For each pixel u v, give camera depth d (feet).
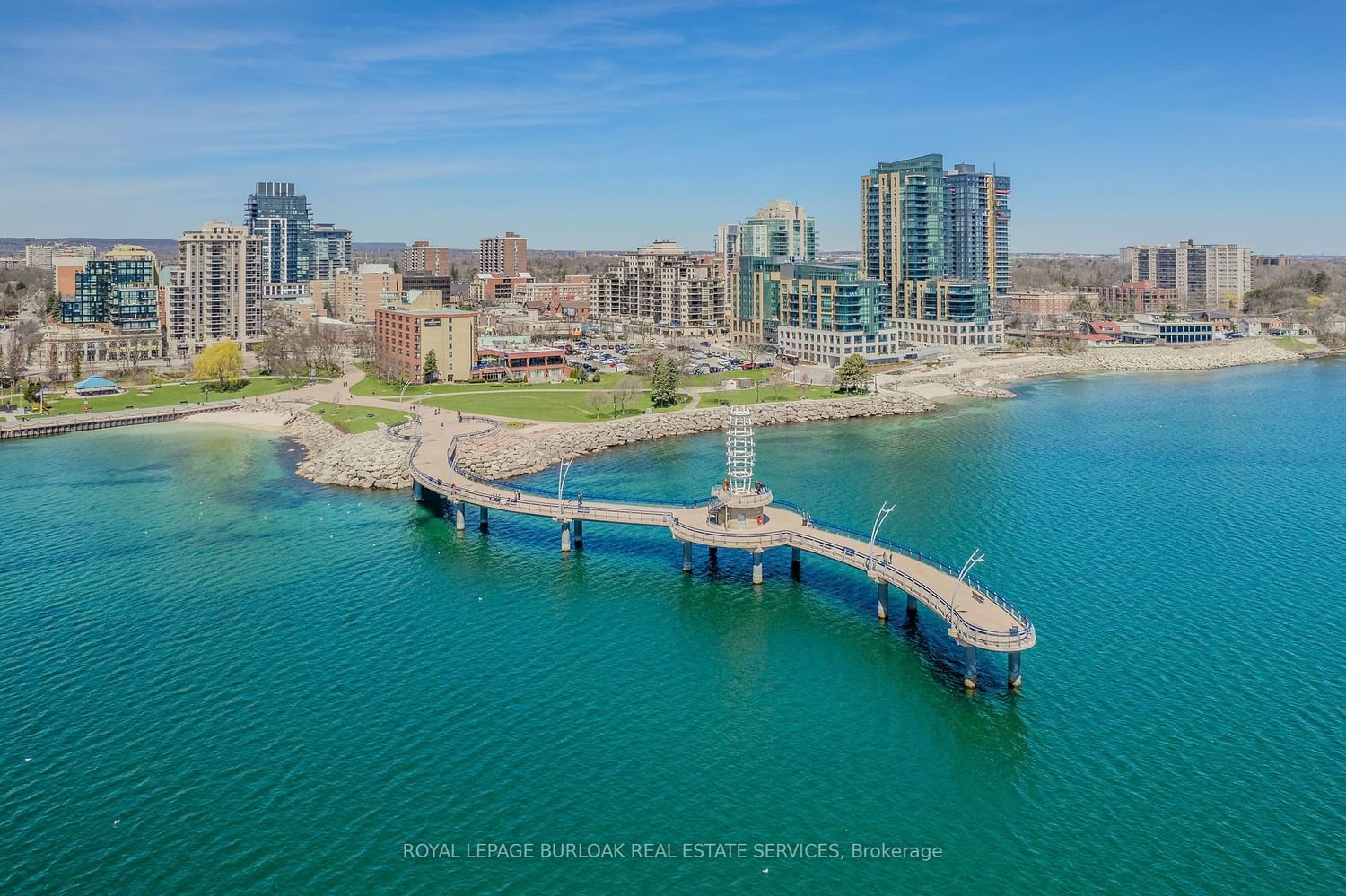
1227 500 634.43
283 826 303.07
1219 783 320.50
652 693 387.75
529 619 461.37
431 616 462.60
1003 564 513.04
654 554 557.33
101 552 551.18
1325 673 388.98
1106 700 372.79
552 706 376.89
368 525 607.37
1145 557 523.29
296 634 440.04
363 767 334.03
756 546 502.38
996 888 278.26
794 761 339.16
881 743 350.64
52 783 323.78
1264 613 446.19
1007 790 320.70
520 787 323.57
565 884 279.90
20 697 379.35
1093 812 309.01
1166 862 286.25
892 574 449.48
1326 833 295.89
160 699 378.53
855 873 284.61
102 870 284.20
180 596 483.51
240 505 652.07
